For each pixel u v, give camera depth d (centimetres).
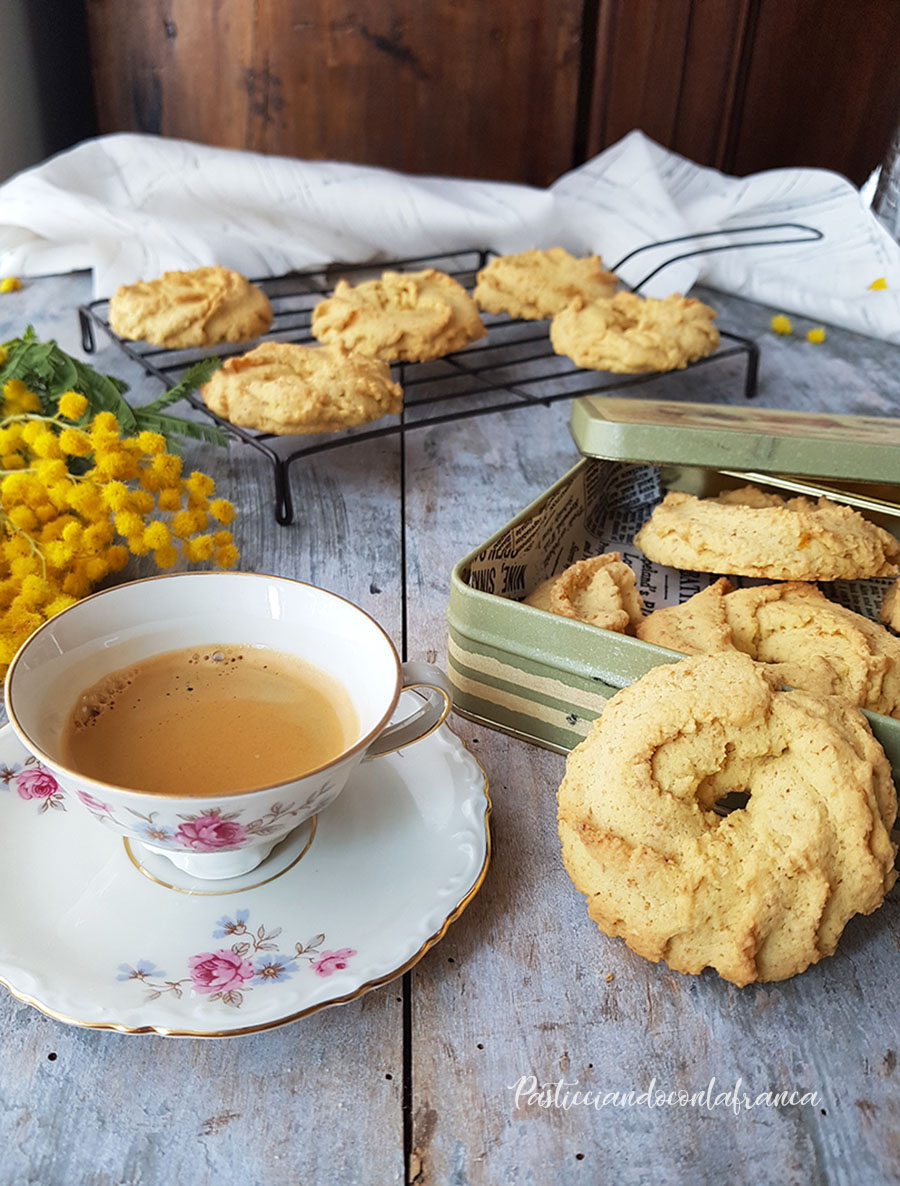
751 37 73
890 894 25
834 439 32
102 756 21
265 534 39
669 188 68
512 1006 22
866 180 79
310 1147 19
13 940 20
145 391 48
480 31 74
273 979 20
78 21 76
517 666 27
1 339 52
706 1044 21
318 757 22
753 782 23
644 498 39
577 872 22
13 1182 18
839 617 29
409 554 38
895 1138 20
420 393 50
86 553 30
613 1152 19
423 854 23
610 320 47
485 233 63
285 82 76
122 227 58
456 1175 19
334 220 63
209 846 20
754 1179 19
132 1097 20
